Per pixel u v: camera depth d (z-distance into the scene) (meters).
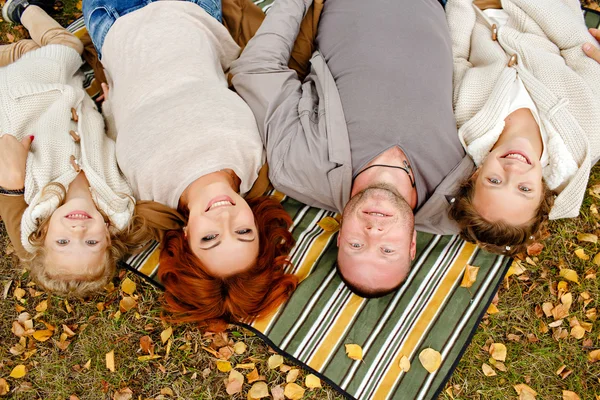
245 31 2.69
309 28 2.57
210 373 2.28
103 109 2.51
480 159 2.27
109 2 2.31
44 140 2.18
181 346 2.31
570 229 2.53
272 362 2.28
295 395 2.22
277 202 2.41
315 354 2.28
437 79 2.27
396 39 2.27
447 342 2.30
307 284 2.37
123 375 2.27
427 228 2.44
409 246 2.05
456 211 2.24
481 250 2.45
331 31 2.40
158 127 2.16
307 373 2.28
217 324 2.24
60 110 2.27
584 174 2.21
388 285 2.11
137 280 2.43
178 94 2.20
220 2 2.57
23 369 2.25
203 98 2.20
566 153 2.21
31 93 2.21
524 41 2.43
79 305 2.37
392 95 2.17
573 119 2.21
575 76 2.26
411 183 2.18
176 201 2.19
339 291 2.37
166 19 2.32
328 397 2.25
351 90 2.22
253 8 2.70
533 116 2.27
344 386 2.23
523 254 2.48
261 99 2.30
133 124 2.20
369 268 2.04
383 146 2.12
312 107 2.29
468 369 2.31
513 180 2.08
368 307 2.35
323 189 2.25
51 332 2.31
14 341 2.31
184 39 2.30
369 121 2.15
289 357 2.27
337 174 2.16
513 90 2.31
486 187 2.12
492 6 2.62
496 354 2.31
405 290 2.38
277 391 2.24
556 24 2.43
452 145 2.24
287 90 2.32
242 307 2.18
